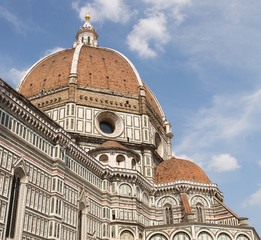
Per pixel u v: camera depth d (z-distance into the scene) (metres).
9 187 49.66
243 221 81.81
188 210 82.44
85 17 145.00
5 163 49.81
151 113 109.12
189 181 90.31
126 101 102.69
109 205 76.50
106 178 78.06
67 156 65.94
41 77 106.44
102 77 104.31
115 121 99.44
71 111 93.31
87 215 67.94
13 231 49.50
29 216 52.41
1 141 49.84
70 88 96.75
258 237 83.31
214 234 77.56
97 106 97.69
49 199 58.22
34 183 55.16
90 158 73.56
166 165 98.19
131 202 79.00
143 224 82.38
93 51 114.38
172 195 89.81
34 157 56.53
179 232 78.06
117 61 113.88
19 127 54.53
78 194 66.75
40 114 61.19
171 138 119.44
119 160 84.94
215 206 88.88
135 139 98.00
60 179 61.06
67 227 60.72
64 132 65.50
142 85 107.69
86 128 93.38
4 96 51.41
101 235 72.25
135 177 81.56
